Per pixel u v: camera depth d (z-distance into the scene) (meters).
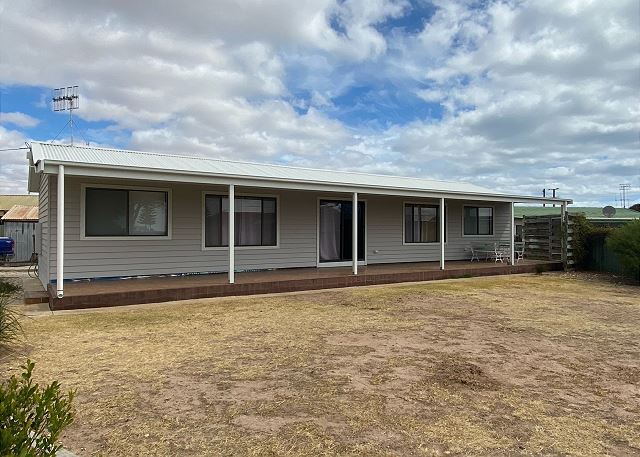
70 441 3.08
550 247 16.02
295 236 12.98
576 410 3.73
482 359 5.07
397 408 3.70
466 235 16.59
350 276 11.18
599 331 6.51
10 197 33.94
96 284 9.37
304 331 6.34
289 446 3.04
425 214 15.70
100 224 10.03
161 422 3.39
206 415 3.52
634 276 12.70
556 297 9.69
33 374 4.43
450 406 3.76
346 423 3.41
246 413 3.57
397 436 3.21
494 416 3.58
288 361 4.93
